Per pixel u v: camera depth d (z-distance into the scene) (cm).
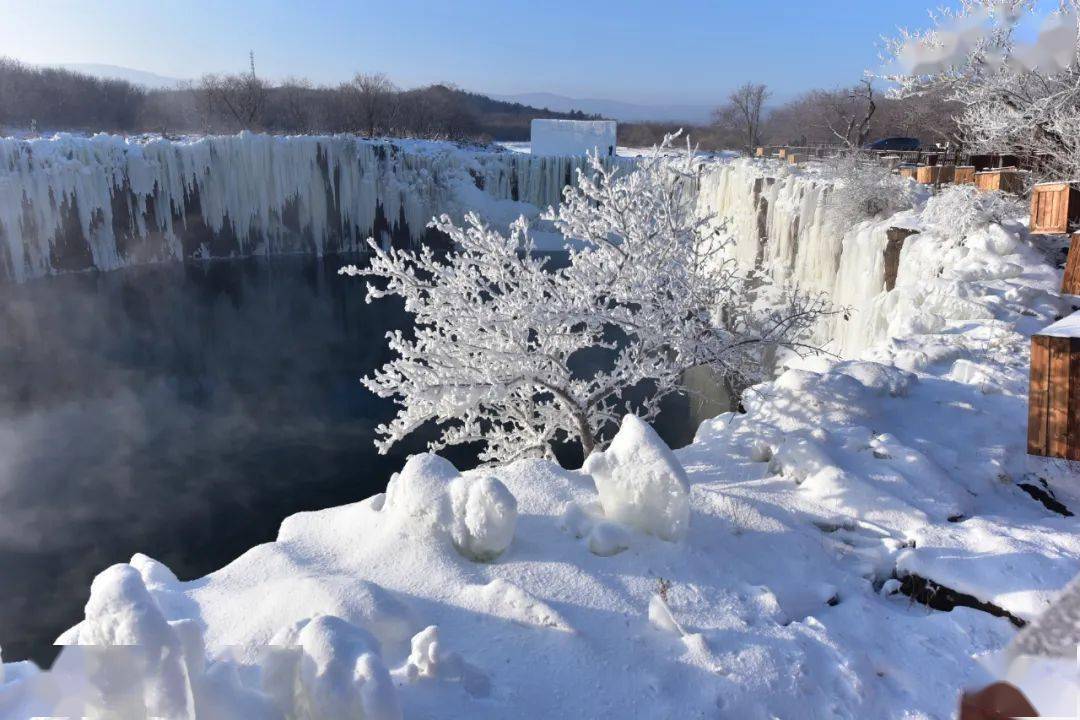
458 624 396
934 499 555
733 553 481
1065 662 135
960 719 146
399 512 470
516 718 329
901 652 416
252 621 390
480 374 812
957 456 625
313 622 302
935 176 2142
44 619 1306
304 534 496
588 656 374
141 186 4538
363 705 275
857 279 1781
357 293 4141
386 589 422
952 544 500
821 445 599
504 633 389
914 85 1712
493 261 820
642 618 410
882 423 678
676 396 2184
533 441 932
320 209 5247
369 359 2905
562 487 544
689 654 382
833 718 362
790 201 2569
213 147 4825
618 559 458
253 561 463
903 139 3569
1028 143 1588
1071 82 1501
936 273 1317
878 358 905
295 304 3856
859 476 570
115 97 7906
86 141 4325
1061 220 1052
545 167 5544
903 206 1981
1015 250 1271
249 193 5022
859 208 2062
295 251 5303
